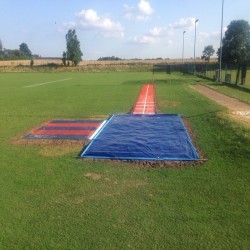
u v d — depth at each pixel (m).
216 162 8.45
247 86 27.44
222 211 5.87
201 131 11.84
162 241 5.01
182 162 8.48
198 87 30.17
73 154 9.28
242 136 10.36
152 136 11.13
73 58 83.31
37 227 5.44
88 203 6.27
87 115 15.60
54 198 6.50
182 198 6.42
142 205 6.16
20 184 7.18
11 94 25.55
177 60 102.75
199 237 5.09
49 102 20.47
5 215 5.83
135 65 78.56
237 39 68.00
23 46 149.00
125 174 7.73
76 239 5.09
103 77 48.62
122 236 5.16
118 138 10.90
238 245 4.88
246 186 6.93
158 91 26.61
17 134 11.73
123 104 19.36
